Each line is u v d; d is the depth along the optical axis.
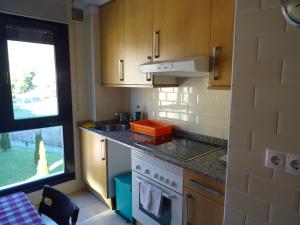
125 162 2.47
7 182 2.41
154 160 1.74
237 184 1.14
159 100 2.46
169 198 1.63
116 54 2.39
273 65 0.96
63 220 1.15
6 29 2.14
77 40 2.61
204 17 1.53
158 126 2.33
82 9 2.59
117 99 2.90
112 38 2.42
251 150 1.06
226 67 1.45
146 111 2.65
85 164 2.74
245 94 1.05
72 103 2.67
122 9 2.23
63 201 1.19
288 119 0.94
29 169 2.53
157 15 1.87
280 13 0.92
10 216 1.07
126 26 2.21
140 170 1.89
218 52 1.48
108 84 2.57
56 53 2.48
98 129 2.55
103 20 2.52
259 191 1.06
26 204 1.18
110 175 2.37
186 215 1.54
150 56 1.98
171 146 1.91
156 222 1.80
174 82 2.20
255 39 1.00
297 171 0.94
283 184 0.99
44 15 2.28
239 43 1.04
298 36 0.89
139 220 1.99
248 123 1.06
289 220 0.99
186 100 2.17
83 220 2.25
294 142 0.93
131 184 2.15
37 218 1.06
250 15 1.00
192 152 1.74
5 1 2.04
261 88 1.00
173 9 1.74
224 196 1.28
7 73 2.18
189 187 1.50
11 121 2.27
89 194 2.77
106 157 2.31
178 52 1.73
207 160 1.58
